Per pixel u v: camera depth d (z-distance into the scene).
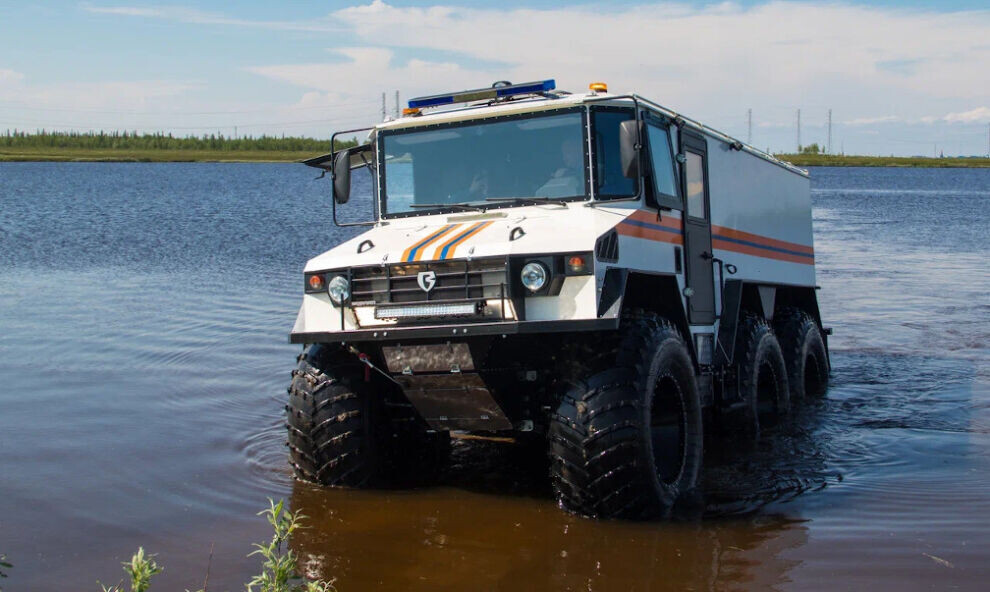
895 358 12.88
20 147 126.31
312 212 38.44
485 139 6.97
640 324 6.37
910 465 7.54
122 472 7.09
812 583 4.94
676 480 6.61
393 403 6.76
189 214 37.03
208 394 9.87
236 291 17.55
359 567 5.21
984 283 20.80
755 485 6.98
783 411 9.57
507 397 6.22
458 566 5.23
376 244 6.56
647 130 6.86
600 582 4.98
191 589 4.88
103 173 74.38
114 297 16.70
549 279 5.81
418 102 7.47
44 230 30.00
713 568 5.18
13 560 5.30
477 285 5.92
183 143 133.88
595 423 5.86
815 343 10.95
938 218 41.44
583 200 6.63
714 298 8.35
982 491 6.73
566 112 6.73
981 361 12.59
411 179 7.19
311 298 6.46
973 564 5.18
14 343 12.45
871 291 19.58
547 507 6.33
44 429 8.33
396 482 6.97
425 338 6.00
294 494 6.60
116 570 5.16
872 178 93.00
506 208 6.80
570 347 6.18
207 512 6.18
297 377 6.73
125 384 10.23
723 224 8.73
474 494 6.64
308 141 135.75
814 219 40.56
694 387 6.89
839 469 7.47
